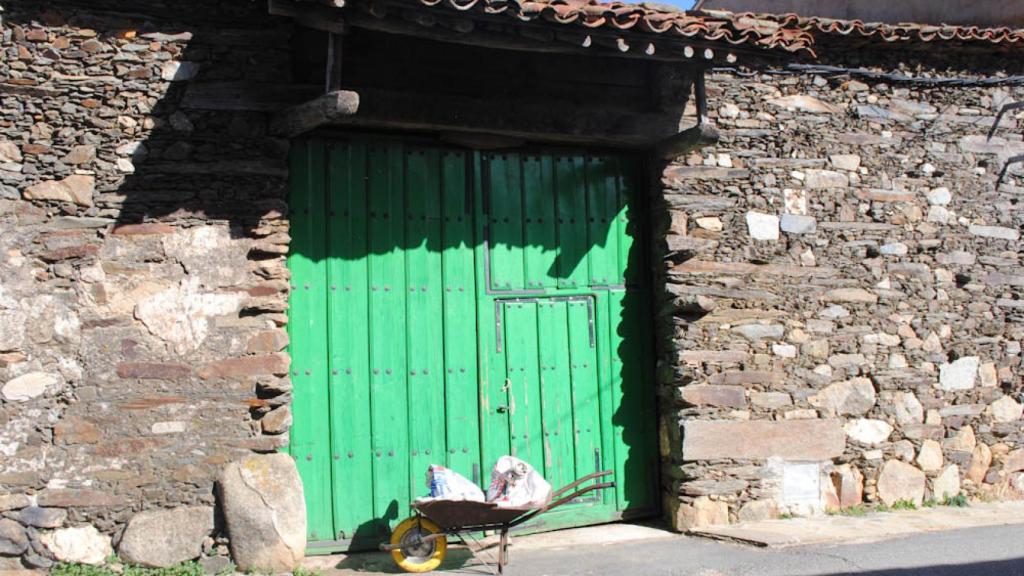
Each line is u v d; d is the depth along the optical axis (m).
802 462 6.80
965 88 7.59
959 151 7.50
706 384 6.61
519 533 6.43
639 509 6.78
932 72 7.51
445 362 6.31
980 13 8.49
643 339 6.89
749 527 6.38
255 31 5.81
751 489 6.64
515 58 6.49
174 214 5.58
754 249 6.86
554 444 6.54
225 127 5.72
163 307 5.51
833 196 7.12
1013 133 7.69
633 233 6.94
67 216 5.42
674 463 6.61
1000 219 7.55
